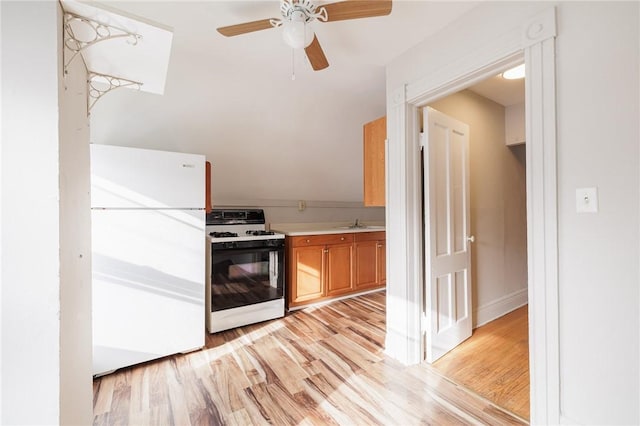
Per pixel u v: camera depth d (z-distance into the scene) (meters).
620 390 1.09
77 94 0.87
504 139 3.05
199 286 2.23
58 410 0.61
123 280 1.94
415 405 1.60
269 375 1.90
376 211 4.74
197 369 1.98
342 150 3.66
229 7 1.69
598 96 1.14
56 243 0.62
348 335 2.54
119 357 1.92
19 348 0.59
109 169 1.90
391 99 2.13
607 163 1.12
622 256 1.08
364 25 1.75
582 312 1.19
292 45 1.46
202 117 2.65
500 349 2.24
